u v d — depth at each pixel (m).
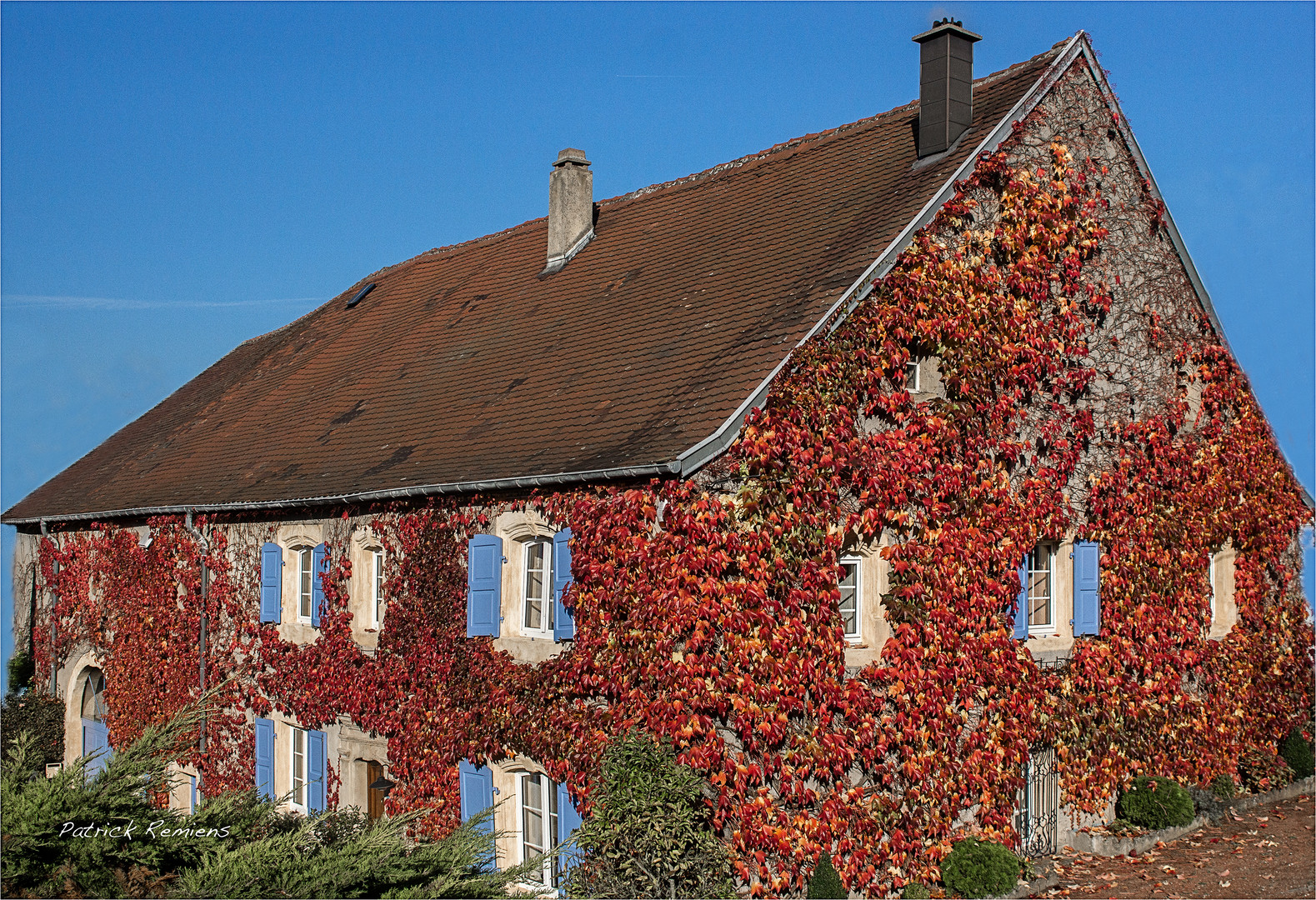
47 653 25.42
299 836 8.92
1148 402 16.66
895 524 13.42
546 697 13.42
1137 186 16.69
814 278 14.07
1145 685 16.22
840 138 18.23
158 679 21.22
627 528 12.43
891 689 13.19
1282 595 18.52
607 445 13.20
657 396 13.72
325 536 17.48
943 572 13.78
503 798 14.18
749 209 18.02
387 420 18.31
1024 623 14.74
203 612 20.02
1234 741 17.36
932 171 14.95
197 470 21.53
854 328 13.20
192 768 20.41
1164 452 16.75
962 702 13.84
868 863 12.79
